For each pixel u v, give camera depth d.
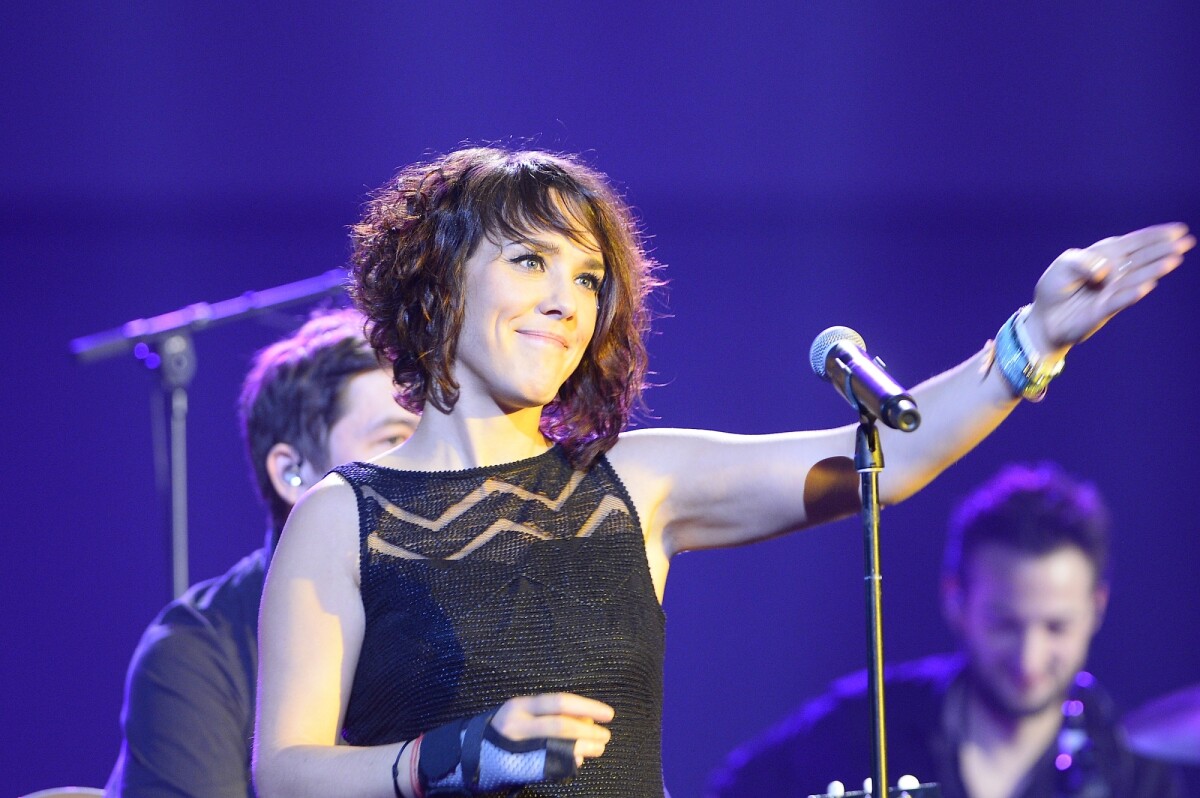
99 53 20.41
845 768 15.22
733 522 7.95
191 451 21.45
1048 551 13.71
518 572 7.31
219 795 10.13
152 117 20.56
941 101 21.44
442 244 7.62
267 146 20.64
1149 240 7.17
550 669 7.16
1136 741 14.44
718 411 22.11
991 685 14.29
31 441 21.52
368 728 7.22
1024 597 13.78
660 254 21.81
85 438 21.59
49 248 21.02
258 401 11.39
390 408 11.22
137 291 21.05
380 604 7.25
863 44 21.31
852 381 7.09
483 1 20.62
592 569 7.43
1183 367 23.17
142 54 20.45
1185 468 23.06
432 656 7.12
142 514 21.73
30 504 21.58
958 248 22.09
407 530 7.38
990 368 7.47
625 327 7.90
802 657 22.92
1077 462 23.22
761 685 22.89
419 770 6.39
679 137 21.05
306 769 6.72
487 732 6.30
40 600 21.64
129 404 21.66
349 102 20.62
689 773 22.77
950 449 7.51
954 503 23.09
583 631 7.26
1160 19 21.33
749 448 7.88
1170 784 14.56
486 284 7.56
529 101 20.70
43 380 21.39
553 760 6.20
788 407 22.11
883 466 7.27
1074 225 21.95
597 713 6.34
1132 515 23.12
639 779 7.21
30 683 21.56
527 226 7.52
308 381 11.23
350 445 11.22
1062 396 23.33
